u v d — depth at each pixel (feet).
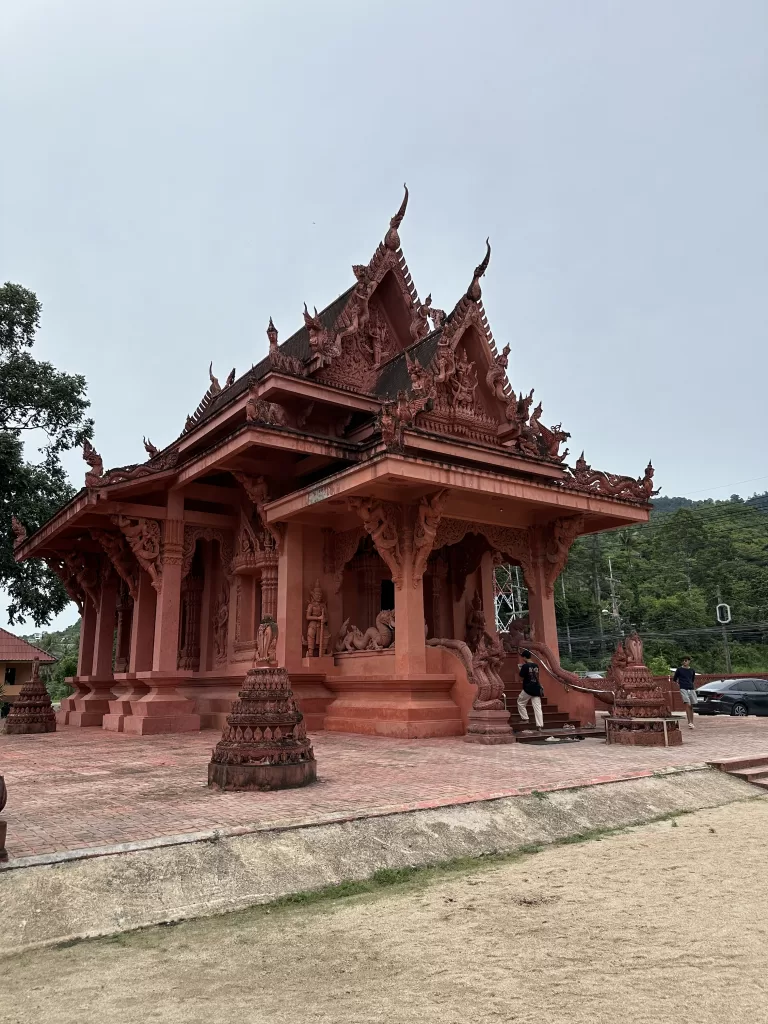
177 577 59.67
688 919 15.55
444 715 46.83
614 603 219.20
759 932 14.70
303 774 27.22
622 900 16.93
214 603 66.69
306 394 56.90
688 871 19.35
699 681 127.24
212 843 19.34
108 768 35.12
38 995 12.37
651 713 43.29
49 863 17.38
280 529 56.39
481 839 22.27
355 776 29.68
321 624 55.21
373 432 56.75
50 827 21.12
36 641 265.34
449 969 13.12
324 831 20.84
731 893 17.35
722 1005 11.43
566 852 21.71
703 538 256.52
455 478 46.29
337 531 58.03
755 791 32.27
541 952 13.84
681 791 29.89
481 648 46.16
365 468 44.91
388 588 60.85
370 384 65.36
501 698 44.88
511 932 14.93
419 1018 11.19
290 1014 11.43
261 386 56.34
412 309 68.23
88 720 71.67
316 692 54.39
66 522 63.26
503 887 18.12
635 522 61.41
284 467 58.39
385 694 49.26
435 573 63.67
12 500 91.91
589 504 55.36
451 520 53.21
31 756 41.42
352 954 13.96
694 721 69.97
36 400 95.09
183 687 64.75
